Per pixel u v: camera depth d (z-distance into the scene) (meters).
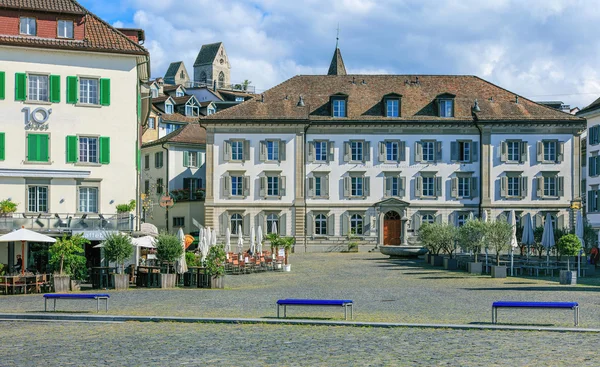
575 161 69.12
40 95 45.12
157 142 78.50
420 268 47.72
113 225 42.56
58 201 45.12
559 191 69.19
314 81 72.69
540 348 16.33
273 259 46.81
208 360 15.12
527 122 68.81
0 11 44.47
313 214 68.88
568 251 35.09
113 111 46.28
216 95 112.38
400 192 69.31
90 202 45.84
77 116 45.62
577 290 31.06
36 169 44.75
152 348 16.66
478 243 41.78
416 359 15.04
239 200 68.44
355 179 69.44
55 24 45.41
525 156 69.19
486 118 69.06
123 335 18.69
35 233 34.06
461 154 69.75
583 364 14.47
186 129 79.94
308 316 22.09
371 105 70.56
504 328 19.08
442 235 50.12
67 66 45.47
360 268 48.16
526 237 42.47
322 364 14.56
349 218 69.06
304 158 68.88
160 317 21.20
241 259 44.75
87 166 45.78
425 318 21.41
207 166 68.31
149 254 47.53
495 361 14.80
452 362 14.70
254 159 68.62
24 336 18.78
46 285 32.53
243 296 29.16
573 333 18.55
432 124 69.25
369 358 15.18
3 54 44.38
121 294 30.45
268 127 68.75
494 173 69.25
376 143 69.44
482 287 33.09
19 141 44.62
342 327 19.75
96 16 48.09
